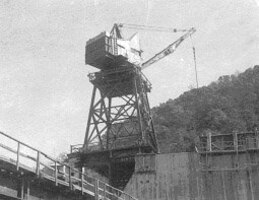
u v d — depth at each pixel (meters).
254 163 50.25
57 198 26.38
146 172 51.72
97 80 58.88
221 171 50.53
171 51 66.75
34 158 22.02
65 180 27.00
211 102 107.50
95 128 56.31
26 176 22.38
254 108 105.62
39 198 24.41
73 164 55.44
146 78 60.91
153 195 50.69
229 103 106.94
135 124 55.59
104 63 59.16
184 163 51.28
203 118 103.62
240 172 50.16
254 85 113.44
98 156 54.66
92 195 28.52
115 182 53.72
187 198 49.88
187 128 102.31
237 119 100.25
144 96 60.03
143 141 53.41
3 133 19.39
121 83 58.44
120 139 55.84
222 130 96.50
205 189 50.03
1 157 19.66
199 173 50.66
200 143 55.03
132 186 51.50
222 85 120.19
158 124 107.00
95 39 58.75
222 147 52.69
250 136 52.78
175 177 50.91
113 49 58.09
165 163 51.69
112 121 55.81
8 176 21.55
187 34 68.44
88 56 58.62
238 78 121.75
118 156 53.69
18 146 20.59
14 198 21.84
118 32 60.94
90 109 57.56
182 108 112.69
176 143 85.62
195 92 118.25
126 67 58.22
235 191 49.50
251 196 49.00
